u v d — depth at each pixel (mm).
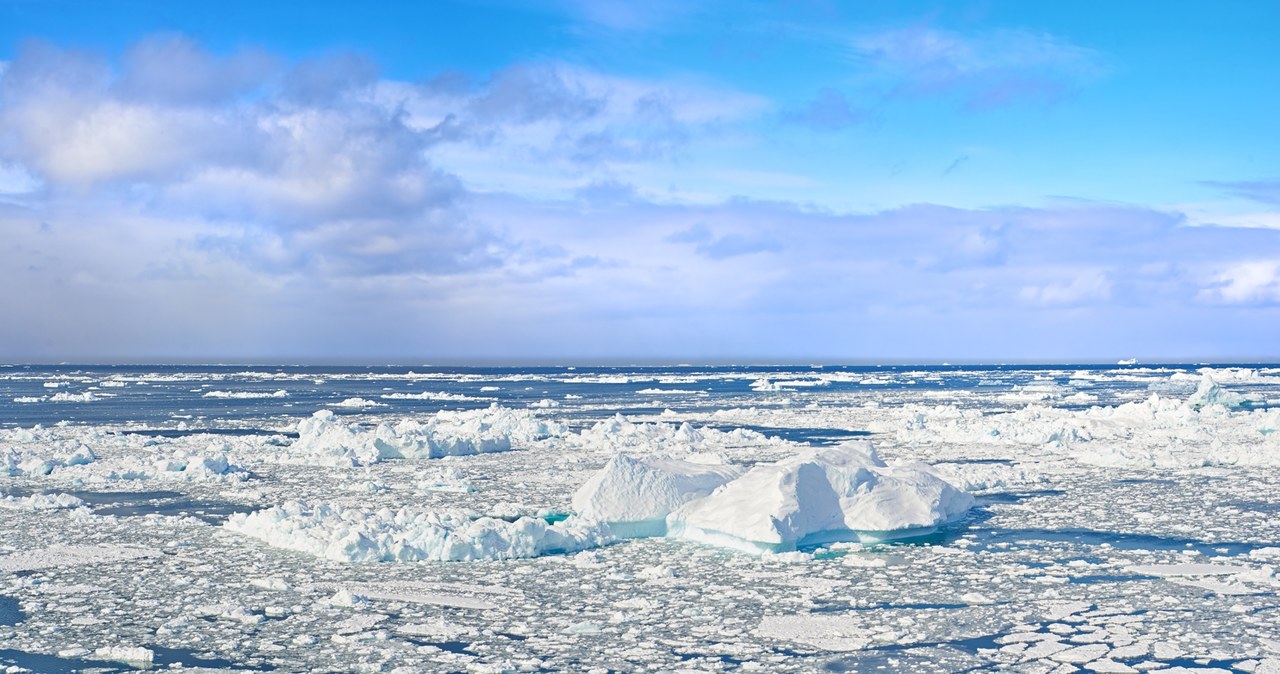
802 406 68812
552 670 12812
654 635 14297
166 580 17281
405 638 14156
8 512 23719
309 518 21078
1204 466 32844
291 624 14773
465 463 34219
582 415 59438
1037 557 19219
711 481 22828
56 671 12719
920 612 15438
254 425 50844
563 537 19953
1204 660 13148
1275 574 17672
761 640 14062
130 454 35938
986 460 34875
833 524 20797
